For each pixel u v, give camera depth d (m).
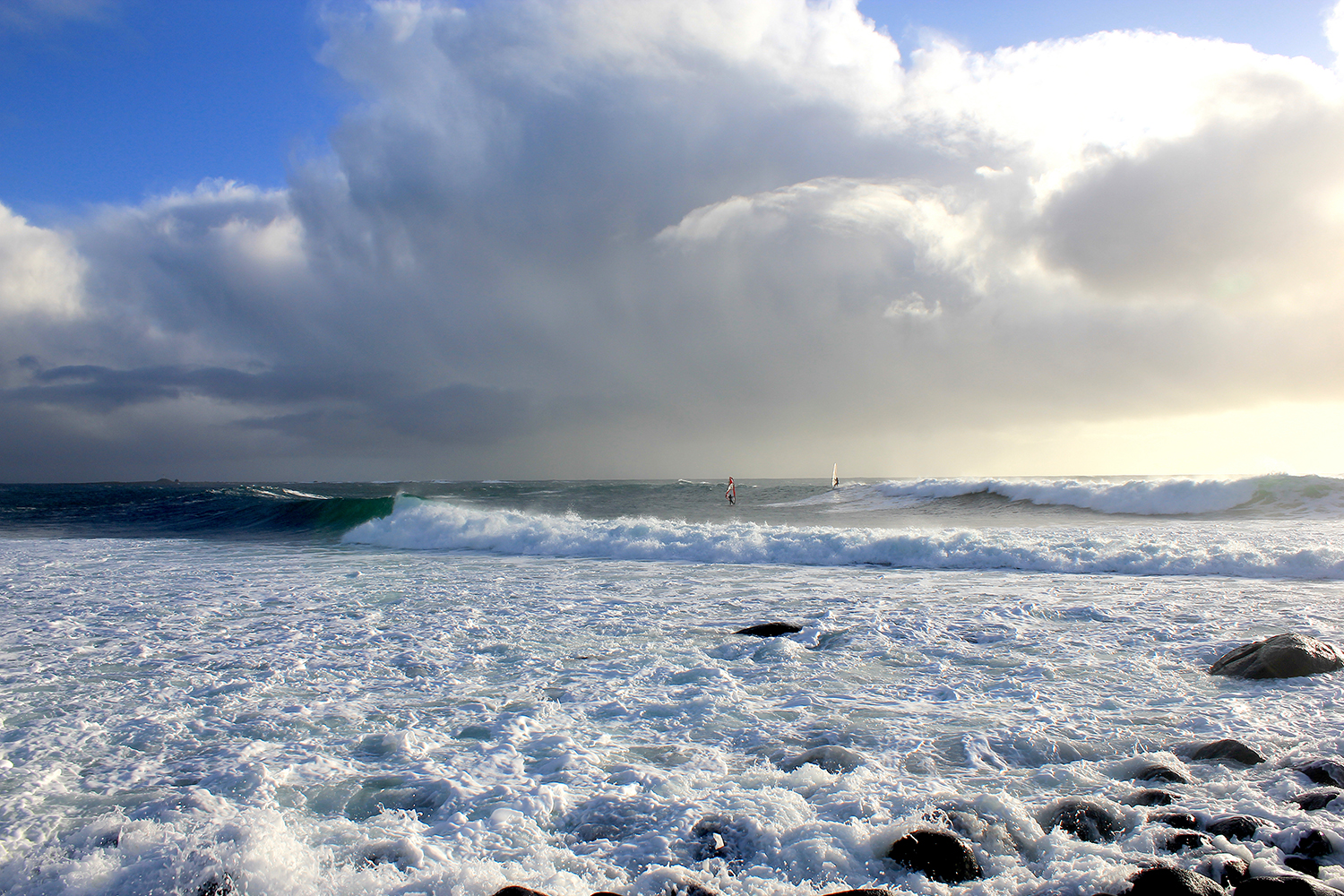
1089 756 4.17
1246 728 4.50
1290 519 20.80
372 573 13.15
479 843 3.13
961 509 27.42
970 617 8.41
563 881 2.72
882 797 3.46
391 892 2.64
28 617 8.96
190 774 4.09
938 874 2.77
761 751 4.35
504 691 5.73
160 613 9.24
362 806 3.64
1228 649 6.71
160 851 2.85
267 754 4.37
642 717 5.05
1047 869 2.75
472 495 37.31
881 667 6.35
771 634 7.60
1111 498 25.42
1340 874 2.66
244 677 6.18
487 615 9.00
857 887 2.69
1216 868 2.68
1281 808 3.24
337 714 5.17
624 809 3.43
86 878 2.78
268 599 10.23
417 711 5.21
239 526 26.20
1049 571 12.73
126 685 5.94
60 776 4.08
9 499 41.06
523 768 4.11
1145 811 3.24
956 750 4.28
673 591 10.80
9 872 2.92
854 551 14.67
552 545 17.34
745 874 2.81
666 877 2.70
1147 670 6.07
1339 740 4.16
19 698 5.59
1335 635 7.24
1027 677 5.93
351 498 26.25
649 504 31.41
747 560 14.88
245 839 2.89
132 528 26.70
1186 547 13.27
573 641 7.54
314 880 2.72
